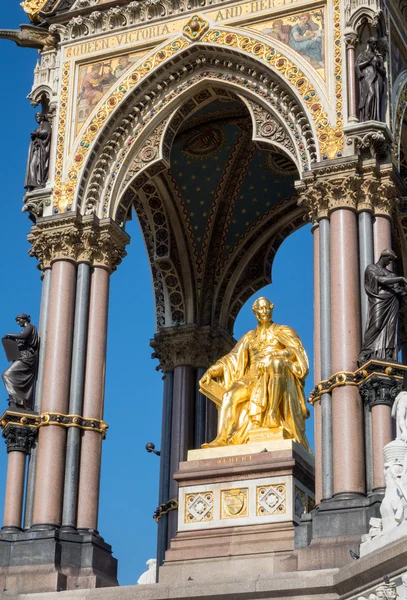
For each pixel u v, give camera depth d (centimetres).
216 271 5225
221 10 4512
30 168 4569
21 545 4053
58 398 4244
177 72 4541
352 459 3762
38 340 4350
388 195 4106
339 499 3728
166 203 5109
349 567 3447
